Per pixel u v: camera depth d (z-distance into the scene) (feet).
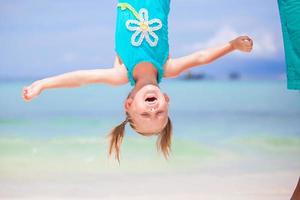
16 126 44.96
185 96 65.77
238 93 66.39
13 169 30.71
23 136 40.42
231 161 32.86
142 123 17.35
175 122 48.08
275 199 24.29
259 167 31.09
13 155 34.42
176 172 29.89
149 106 17.11
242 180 27.94
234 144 37.96
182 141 38.45
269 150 36.09
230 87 73.72
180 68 17.95
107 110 53.36
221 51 18.08
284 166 31.42
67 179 28.35
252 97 62.39
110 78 17.49
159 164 31.83
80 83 17.38
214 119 49.47
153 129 17.44
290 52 16.98
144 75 17.35
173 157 33.71
